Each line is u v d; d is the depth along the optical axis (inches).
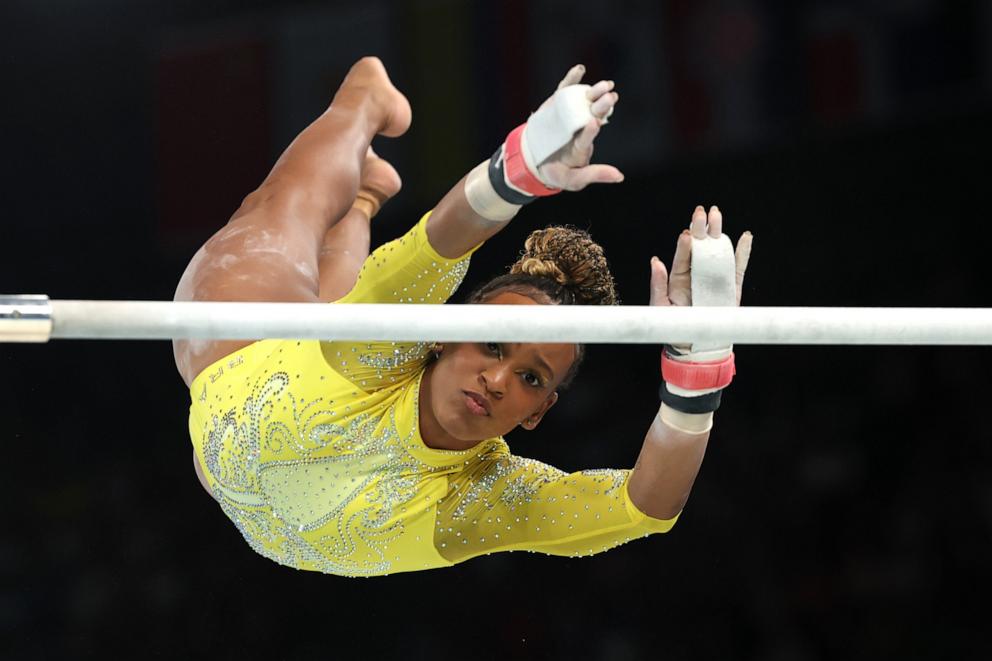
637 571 880.9
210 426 452.1
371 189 594.6
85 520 964.0
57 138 1012.5
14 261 1007.0
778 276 949.8
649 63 954.1
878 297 936.9
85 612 930.1
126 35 1009.5
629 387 935.0
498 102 961.5
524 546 442.3
